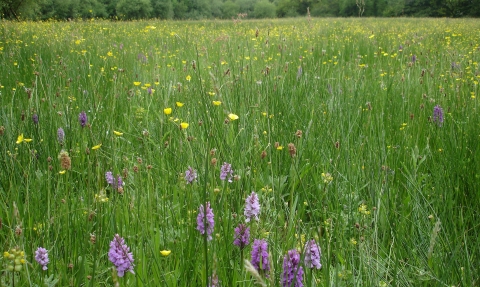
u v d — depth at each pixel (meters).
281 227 2.37
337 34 12.45
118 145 3.51
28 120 3.37
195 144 3.13
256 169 2.86
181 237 2.09
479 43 10.30
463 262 2.11
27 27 14.16
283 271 1.56
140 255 1.88
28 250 2.03
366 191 2.91
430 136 3.48
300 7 62.50
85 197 2.54
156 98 4.61
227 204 2.38
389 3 41.25
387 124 3.81
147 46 9.23
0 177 2.79
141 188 2.53
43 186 2.60
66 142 3.24
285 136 3.41
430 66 6.07
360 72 5.86
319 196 2.75
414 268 2.18
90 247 2.13
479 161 2.95
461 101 4.11
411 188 2.80
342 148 3.19
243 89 4.48
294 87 4.66
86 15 44.44
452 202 2.56
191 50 7.92
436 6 41.69
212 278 1.58
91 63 6.72
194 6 70.44
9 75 5.56
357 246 2.24
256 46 8.45
